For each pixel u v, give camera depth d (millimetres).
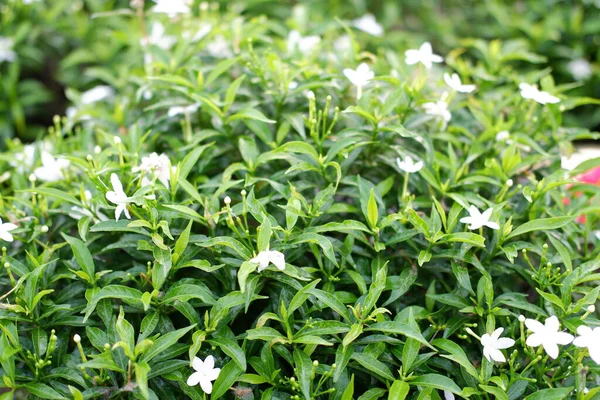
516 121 984
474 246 812
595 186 896
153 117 978
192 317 733
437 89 1031
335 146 809
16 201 895
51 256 812
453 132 958
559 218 759
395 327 705
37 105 1588
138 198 743
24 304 745
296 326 754
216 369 707
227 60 912
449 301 764
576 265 848
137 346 682
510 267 808
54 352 756
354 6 1622
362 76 867
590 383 754
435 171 839
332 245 768
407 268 787
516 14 1686
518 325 777
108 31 1469
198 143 921
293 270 730
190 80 972
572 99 961
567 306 752
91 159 804
